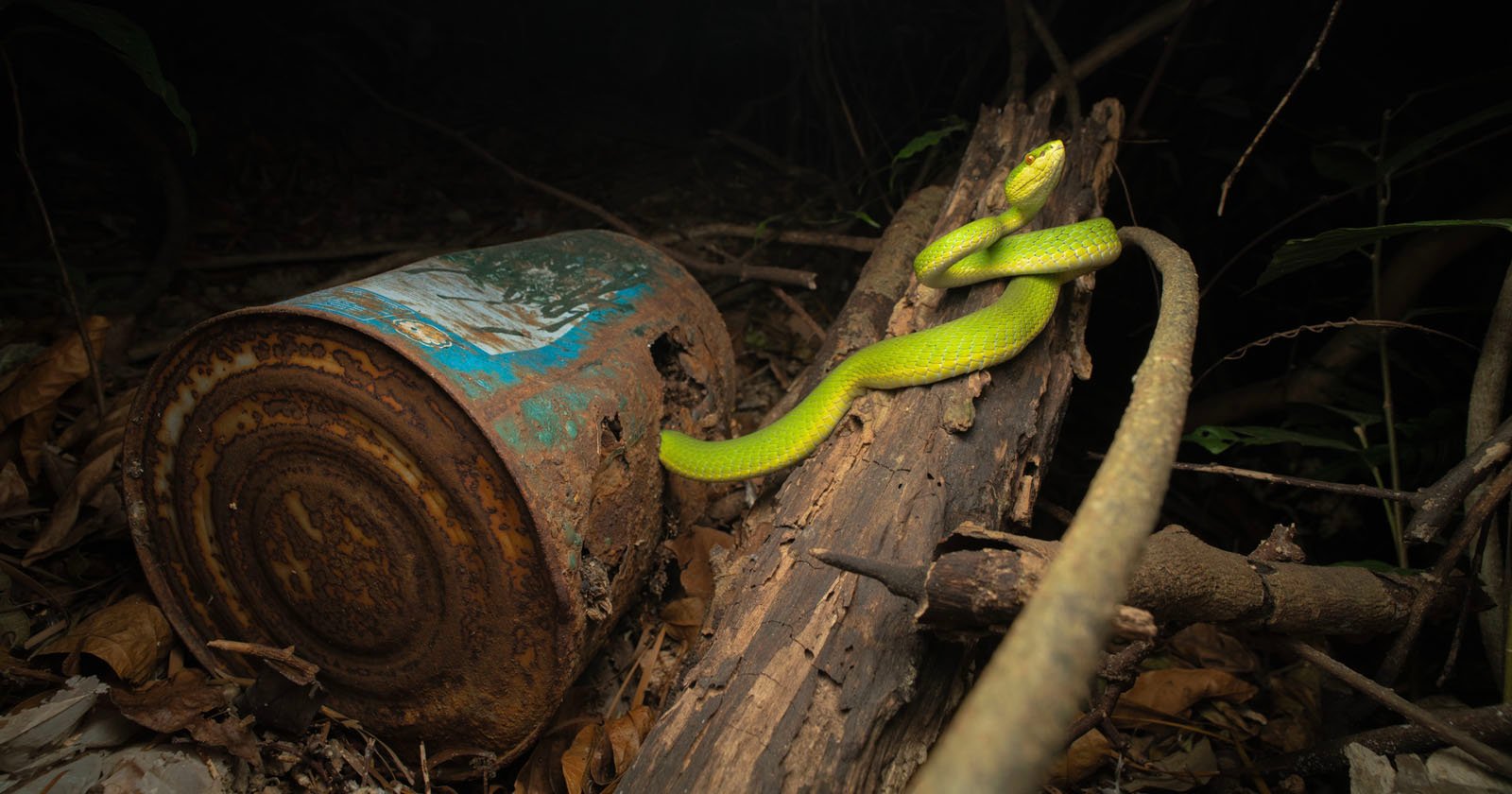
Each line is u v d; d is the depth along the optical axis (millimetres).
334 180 739
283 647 318
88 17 343
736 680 262
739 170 833
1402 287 469
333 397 277
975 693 120
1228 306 637
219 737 293
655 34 985
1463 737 264
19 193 609
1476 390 343
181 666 336
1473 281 505
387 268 608
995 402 335
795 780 237
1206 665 409
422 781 319
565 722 337
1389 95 568
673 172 821
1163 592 249
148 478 314
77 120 679
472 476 272
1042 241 350
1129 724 375
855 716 250
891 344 340
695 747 247
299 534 296
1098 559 140
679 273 411
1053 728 113
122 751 292
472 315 308
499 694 297
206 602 326
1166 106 660
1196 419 565
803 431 351
